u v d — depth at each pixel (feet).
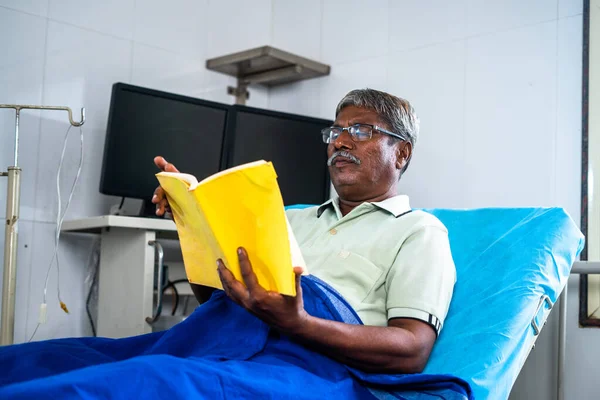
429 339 4.55
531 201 9.21
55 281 9.62
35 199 9.49
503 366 4.77
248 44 12.19
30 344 4.45
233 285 3.86
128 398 3.22
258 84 12.28
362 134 5.63
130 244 8.84
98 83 10.20
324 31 11.71
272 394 3.76
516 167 9.38
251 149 10.57
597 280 8.52
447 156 10.05
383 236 5.18
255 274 3.82
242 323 4.57
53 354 4.29
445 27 10.26
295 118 10.92
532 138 9.29
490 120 9.69
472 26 9.99
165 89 10.98
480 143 9.75
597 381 8.45
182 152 10.00
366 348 4.25
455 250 6.03
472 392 4.23
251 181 3.62
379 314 4.93
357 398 4.26
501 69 9.66
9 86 9.35
